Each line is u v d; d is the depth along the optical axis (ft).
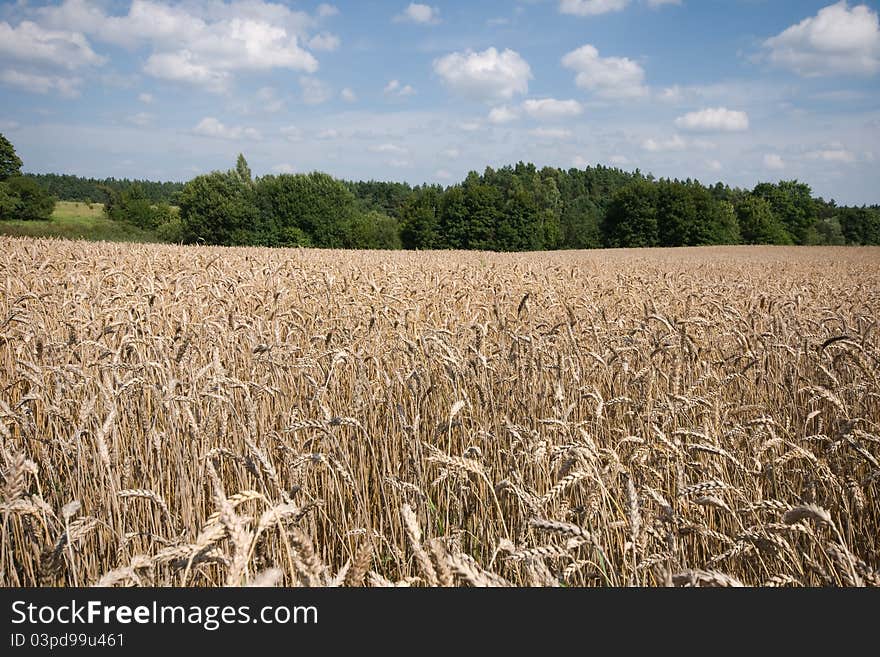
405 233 351.05
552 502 13.35
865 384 17.57
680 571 10.68
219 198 285.43
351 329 23.34
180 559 9.14
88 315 24.38
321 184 304.71
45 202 305.12
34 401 18.85
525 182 526.16
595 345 23.11
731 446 16.39
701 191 389.19
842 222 512.22
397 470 16.96
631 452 15.26
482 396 17.20
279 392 18.56
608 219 404.16
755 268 91.76
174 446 15.34
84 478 14.56
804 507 7.85
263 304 26.89
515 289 39.45
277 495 14.61
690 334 24.38
